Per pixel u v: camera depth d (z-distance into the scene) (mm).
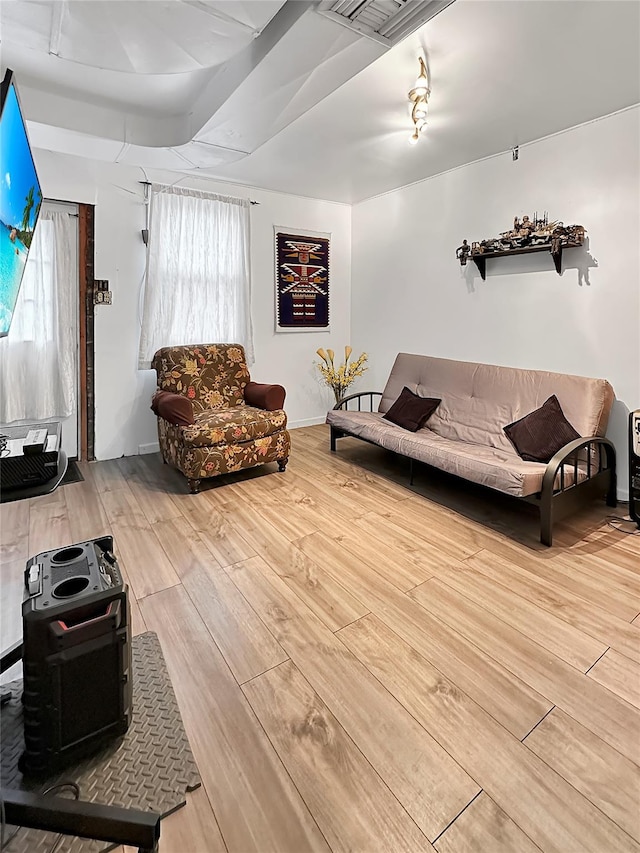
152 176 3941
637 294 2924
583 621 1864
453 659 1662
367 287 5129
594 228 3070
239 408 3980
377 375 5129
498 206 3645
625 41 2113
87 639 1241
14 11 1488
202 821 1122
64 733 1240
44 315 3668
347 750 1306
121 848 1090
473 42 2117
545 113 2895
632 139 2836
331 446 4391
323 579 2195
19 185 1275
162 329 4102
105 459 4082
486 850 1052
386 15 1595
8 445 1551
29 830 1109
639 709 1434
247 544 2549
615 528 2715
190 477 3291
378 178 4238
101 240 3814
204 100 2484
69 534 2664
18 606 2064
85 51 1718
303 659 1670
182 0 1426
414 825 1105
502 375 3533
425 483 3545
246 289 4512
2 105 1070
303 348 5164
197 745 1324
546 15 1927
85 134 2648
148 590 2102
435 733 1358
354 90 2572
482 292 3877
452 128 3117
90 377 3916
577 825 1101
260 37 1869
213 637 1788
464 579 2186
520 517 2908
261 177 4207
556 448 2836
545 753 1288
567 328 3305
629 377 3010
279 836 1087
